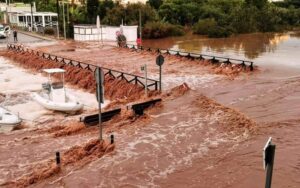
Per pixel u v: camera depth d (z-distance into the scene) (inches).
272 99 887.7
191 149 611.5
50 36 2834.6
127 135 693.3
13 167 596.4
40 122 885.2
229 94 967.0
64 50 2018.9
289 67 1406.3
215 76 1246.3
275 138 621.9
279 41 2810.0
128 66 1487.5
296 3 4596.5
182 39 3189.0
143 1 4106.8
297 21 4212.6
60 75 1385.3
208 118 763.4
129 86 1083.9
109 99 1101.7
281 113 761.6
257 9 3885.3
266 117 740.7
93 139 675.4
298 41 2783.0
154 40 3132.4
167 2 4037.9
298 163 525.0
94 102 1064.2
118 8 3467.0
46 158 623.2
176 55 1680.6
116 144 645.9
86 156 607.8
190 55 1644.9
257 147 593.0
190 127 717.3
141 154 600.4
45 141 714.8
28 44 2309.3
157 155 594.2
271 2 4544.8
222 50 2207.2
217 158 569.0
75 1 4124.0
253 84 1082.1
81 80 1280.8
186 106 863.7
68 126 788.0
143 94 1013.2
